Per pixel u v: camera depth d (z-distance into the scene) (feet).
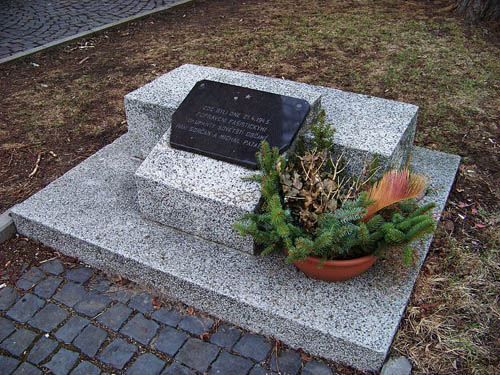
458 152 7.08
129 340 4.45
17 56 10.16
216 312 4.63
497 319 4.49
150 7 13.62
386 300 4.40
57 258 5.34
